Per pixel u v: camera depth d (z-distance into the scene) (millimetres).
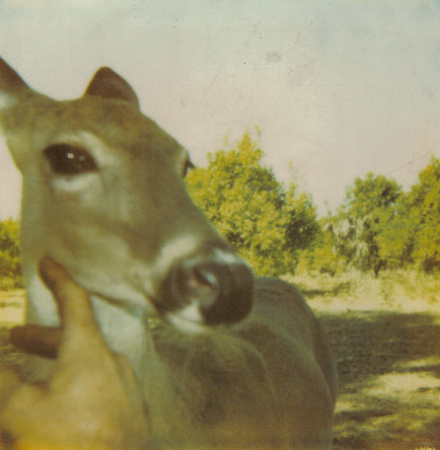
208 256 412
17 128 476
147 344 472
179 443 461
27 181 466
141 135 464
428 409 1320
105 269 438
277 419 598
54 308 450
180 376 529
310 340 867
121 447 375
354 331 2156
